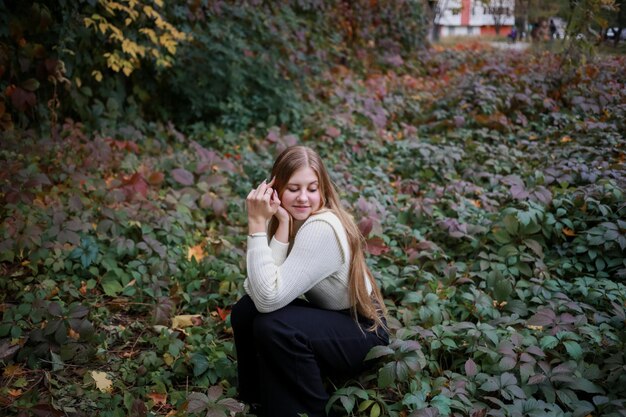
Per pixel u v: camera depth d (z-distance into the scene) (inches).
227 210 184.7
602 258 147.0
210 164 203.5
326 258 97.1
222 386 111.7
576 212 164.7
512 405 95.7
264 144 243.0
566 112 275.3
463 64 423.5
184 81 262.2
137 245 149.7
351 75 373.4
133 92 263.7
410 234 161.8
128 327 129.8
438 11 508.7
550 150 230.2
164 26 258.8
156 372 114.7
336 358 99.7
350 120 275.0
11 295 137.8
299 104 275.9
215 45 263.0
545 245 156.6
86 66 243.1
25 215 156.7
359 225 155.3
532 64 327.0
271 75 275.6
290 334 94.4
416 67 429.7
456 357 115.3
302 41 345.4
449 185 197.5
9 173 169.5
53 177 183.5
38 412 99.2
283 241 101.2
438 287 140.0
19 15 215.9
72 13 225.5
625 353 105.6
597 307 130.1
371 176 216.5
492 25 687.1
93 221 163.0
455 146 239.1
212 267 148.6
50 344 118.5
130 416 101.0
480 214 173.2
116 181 179.2
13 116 221.1
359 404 102.7
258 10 305.3
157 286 140.3
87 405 105.2
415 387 100.9
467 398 100.4
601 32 349.1
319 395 95.8
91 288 140.9
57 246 147.3
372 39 424.5
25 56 218.1
